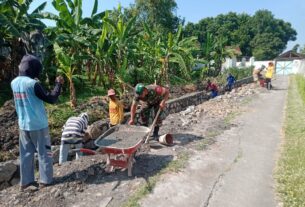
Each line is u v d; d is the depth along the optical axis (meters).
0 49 10.19
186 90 15.20
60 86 4.66
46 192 4.46
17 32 8.95
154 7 35.59
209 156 6.23
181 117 9.70
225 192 4.79
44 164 4.57
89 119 7.91
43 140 4.54
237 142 7.29
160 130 7.94
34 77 4.54
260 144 7.23
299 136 7.62
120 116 7.10
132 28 12.77
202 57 23.70
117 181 4.94
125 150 4.79
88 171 5.06
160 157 5.98
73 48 11.05
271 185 5.10
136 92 6.07
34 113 4.41
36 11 11.10
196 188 4.87
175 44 16.08
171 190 4.73
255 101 13.73
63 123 7.45
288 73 43.94
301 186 4.85
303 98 13.71
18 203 4.25
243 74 27.39
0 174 5.44
